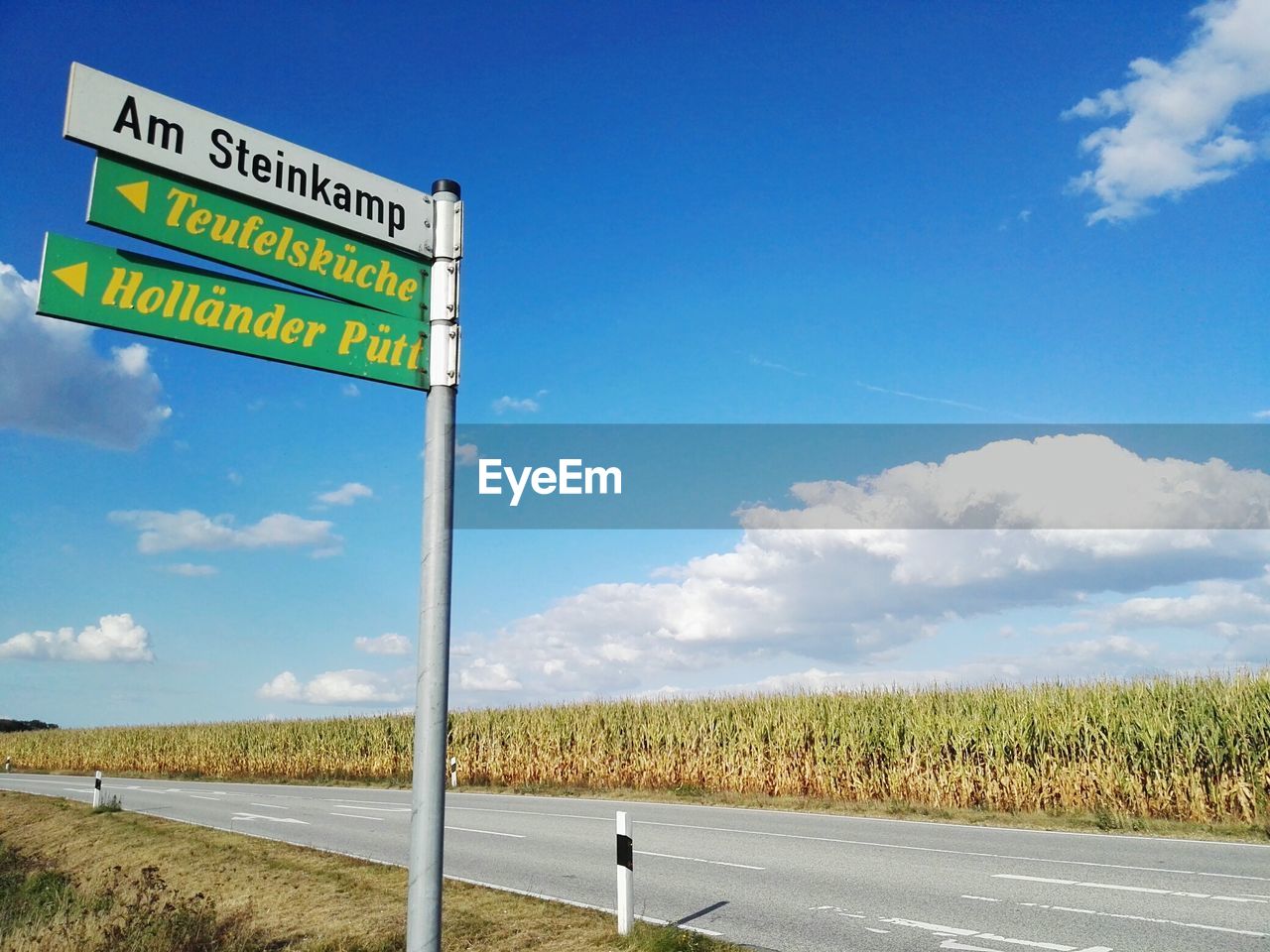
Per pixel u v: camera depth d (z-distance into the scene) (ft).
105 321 11.66
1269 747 50.34
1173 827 47.50
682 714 86.02
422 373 14.01
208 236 12.51
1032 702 62.39
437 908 12.02
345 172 13.67
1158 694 56.80
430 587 12.79
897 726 67.62
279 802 77.41
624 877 24.89
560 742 93.97
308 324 13.14
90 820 64.90
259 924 29.40
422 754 12.26
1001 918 26.23
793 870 35.65
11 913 37.42
